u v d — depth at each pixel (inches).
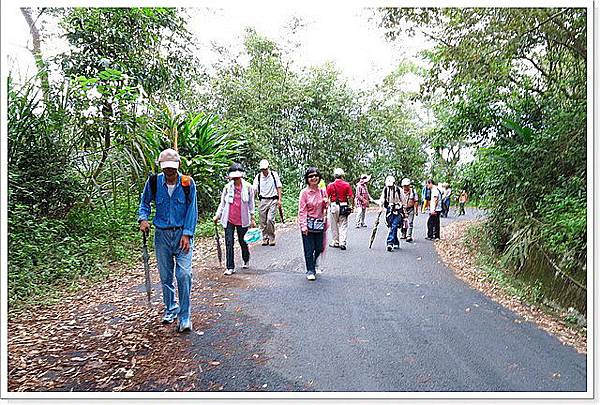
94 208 354.3
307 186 272.5
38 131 306.5
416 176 1082.1
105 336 183.8
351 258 342.3
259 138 713.0
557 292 243.8
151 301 227.0
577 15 258.2
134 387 146.7
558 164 306.7
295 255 346.3
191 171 456.4
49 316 205.5
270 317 207.6
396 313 216.4
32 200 301.7
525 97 358.9
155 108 416.5
